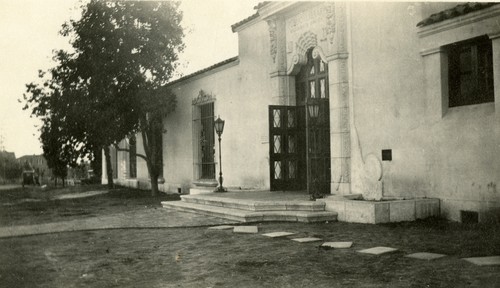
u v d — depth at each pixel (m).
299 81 14.23
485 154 8.20
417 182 9.60
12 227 10.38
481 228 7.67
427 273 5.04
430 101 9.28
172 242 7.89
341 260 5.89
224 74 17.53
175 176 21.61
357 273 5.20
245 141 16.19
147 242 7.98
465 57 8.88
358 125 11.27
